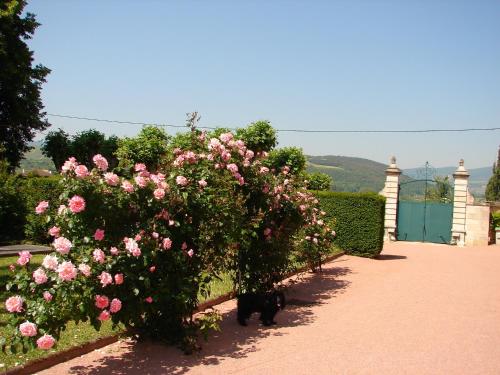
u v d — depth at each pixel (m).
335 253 15.37
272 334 6.71
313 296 9.48
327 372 5.25
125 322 5.19
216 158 6.70
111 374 4.98
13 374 4.70
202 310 7.79
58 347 5.38
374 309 8.42
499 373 5.40
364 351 6.03
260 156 8.30
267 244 8.11
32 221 14.26
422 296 9.70
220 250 6.53
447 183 25.91
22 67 23.44
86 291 4.70
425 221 22.91
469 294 10.05
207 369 5.22
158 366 5.26
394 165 23.09
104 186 5.15
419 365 5.58
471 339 6.70
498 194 55.25
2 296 7.34
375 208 15.66
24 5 23.72
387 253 17.73
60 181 5.11
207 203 6.05
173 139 18.02
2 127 24.52
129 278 4.98
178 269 5.77
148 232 5.38
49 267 4.62
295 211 8.67
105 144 25.98
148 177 5.68
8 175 15.07
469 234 21.97
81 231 5.08
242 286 8.20
